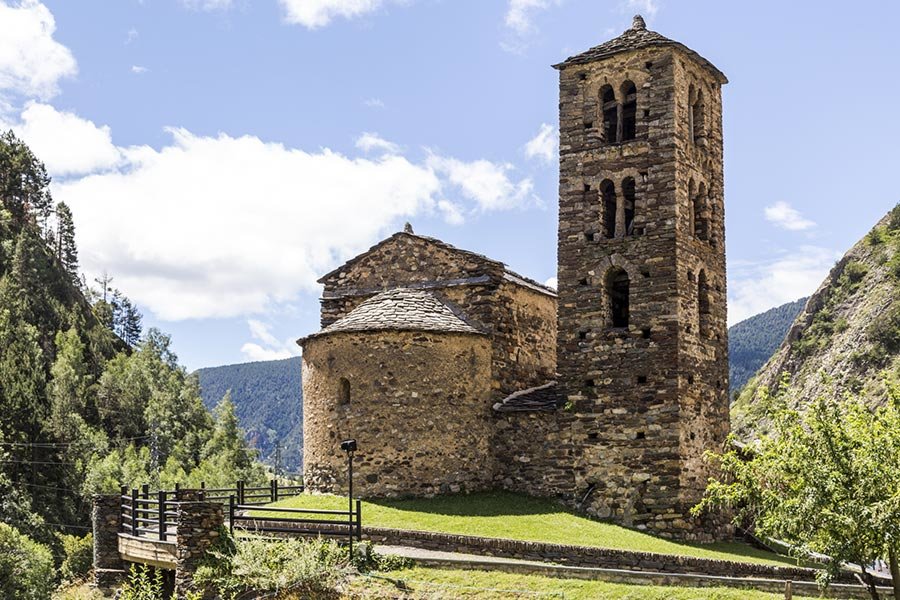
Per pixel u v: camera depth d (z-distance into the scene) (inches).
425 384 1318.9
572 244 1396.4
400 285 1482.5
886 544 810.8
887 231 4387.3
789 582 880.9
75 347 4160.9
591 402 1336.1
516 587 930.7
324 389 1347.2
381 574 979.3
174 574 1122.0
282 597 944.9
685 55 1414.9
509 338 1434.5
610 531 1213.7
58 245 6505.9
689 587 931.3
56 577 2263.8
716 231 1471.5
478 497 1314.0
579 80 1435.8
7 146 6028.5
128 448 3582.7
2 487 2832.2
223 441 3996.1
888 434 855.7
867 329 3799.2
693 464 1309.1
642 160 1371.8
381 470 1300.4
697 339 1365.7
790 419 931.3
